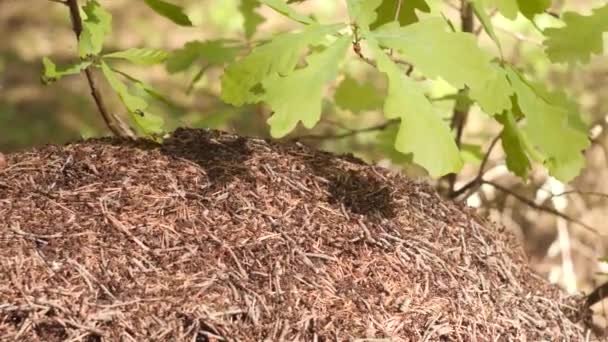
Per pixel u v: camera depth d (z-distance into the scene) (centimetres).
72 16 349
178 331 264
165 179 326
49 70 315
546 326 330
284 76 270
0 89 746
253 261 296
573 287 498
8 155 344
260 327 272
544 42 339
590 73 581
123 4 877
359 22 274
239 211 316
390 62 265
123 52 331
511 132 332
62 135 690
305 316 280
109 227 299
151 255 292
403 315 293
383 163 608
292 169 348
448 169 259
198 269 289
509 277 346
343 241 315
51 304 264
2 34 837
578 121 365
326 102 473
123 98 322
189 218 309
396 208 346
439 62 266
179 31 820
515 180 573
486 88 288
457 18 640
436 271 321
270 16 777
